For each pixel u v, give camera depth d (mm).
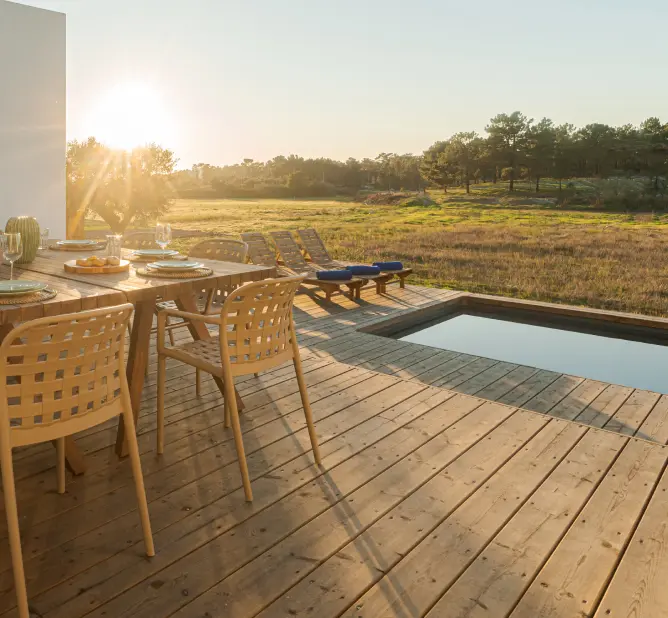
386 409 3082
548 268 9547
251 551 1853
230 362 2195
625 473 2436
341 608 1607
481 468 2449
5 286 2061
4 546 1830
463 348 5426
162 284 2361
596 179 26484
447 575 1760
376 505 2146
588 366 4957
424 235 14969
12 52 5391
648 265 9586
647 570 1804
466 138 36594
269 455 2527
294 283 2279
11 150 5512
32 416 1588
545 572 1783
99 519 2008
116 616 1550
